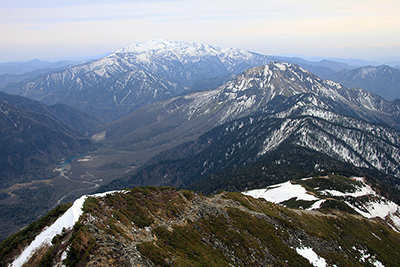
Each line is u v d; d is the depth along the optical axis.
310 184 182.25
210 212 73.88
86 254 37.84
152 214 61.34
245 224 74.94
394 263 96.81
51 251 40.84
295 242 78.62
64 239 43.28
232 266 54.81
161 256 44.47
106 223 48.62
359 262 89.00
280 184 194.12
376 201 166.88
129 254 41.28
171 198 73.31
